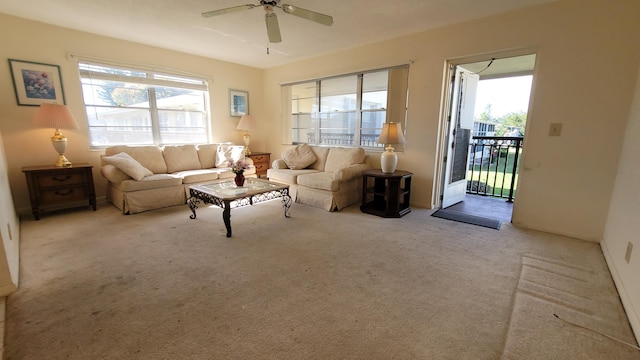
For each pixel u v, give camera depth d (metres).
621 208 2.19
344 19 3.17
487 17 3.06
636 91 2.33
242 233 2.89
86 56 3.69
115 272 2.10
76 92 3.69
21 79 3.32
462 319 1.60
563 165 2.80
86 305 1.71
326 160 4.48
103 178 4.02
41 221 3.20
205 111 5.08
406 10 2.92
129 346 1.40
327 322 1.58
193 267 2.19
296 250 2.50
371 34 3.65
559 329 1.52
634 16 2.36
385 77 4.04
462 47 3.26
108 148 3.81
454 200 4.11
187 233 2.88
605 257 2.35
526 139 2.97
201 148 4.67
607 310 1.68
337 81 4.64
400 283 1.97
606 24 2.47
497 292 1.86
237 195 2.85
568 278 2.04
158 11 3.03
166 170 4.23
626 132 2.42
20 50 3.29
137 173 3.53
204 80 4.92
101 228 3.00
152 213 3.53
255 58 4.93
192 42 4.08
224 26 3.44
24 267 2.16
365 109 4.30
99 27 3.52
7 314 1.62
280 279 2.02
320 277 2.05
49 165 3.49
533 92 2.88
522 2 2.72
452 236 2.83
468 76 3.90
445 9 2.90
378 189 3.79
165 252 2.44
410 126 3.80
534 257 2.37
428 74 3.55
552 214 2.92
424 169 3.75
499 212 3.67
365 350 1.38
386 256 2.39
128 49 4.02
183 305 1.72
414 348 1.39
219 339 1.45
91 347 1.39
